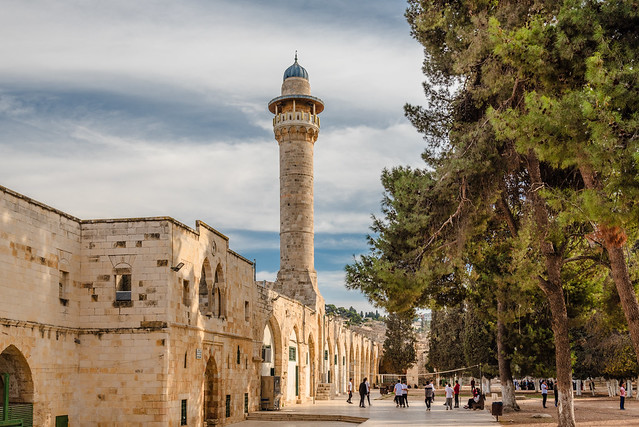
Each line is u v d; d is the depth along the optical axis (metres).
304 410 42.94
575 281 34.22
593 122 15.74
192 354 30.03
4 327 22.48
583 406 49.41
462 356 75.25
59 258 26.61
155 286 27.78
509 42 18.91
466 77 26.69
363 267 27.50
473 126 25.83
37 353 24.50
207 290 33.75
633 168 15.48
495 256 33.12
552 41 18.73
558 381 25.91
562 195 20.39
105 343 27.62
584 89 16.94
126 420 26.94
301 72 62.72
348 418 36.59
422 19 26.89
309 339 58.22
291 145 60.47
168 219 28.19
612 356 57.38
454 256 27.02
